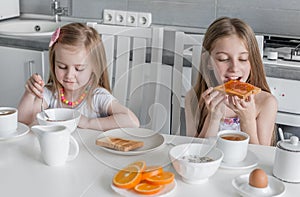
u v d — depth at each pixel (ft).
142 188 4.00
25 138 5.14
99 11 10.59
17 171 4.38
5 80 9.59
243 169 4.47
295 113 8.05
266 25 9.53
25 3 11.12
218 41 5.81
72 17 10.71
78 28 5.62
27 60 9.29
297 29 9.37
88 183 4.18
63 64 5.41
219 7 9.73
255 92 5.30
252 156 4.71
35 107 5.84
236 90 5.32
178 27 9.96
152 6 10.17
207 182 4.23
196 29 9.84
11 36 9.42
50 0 10.95
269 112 5.99
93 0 10.57
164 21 10.16
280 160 4.27
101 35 6.63
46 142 4.41
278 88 8.04
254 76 6.15
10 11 10.66
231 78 5.85
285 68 7.91
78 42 5.44
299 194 4.05
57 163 4.48
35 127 4.50
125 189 4.02
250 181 4.01
